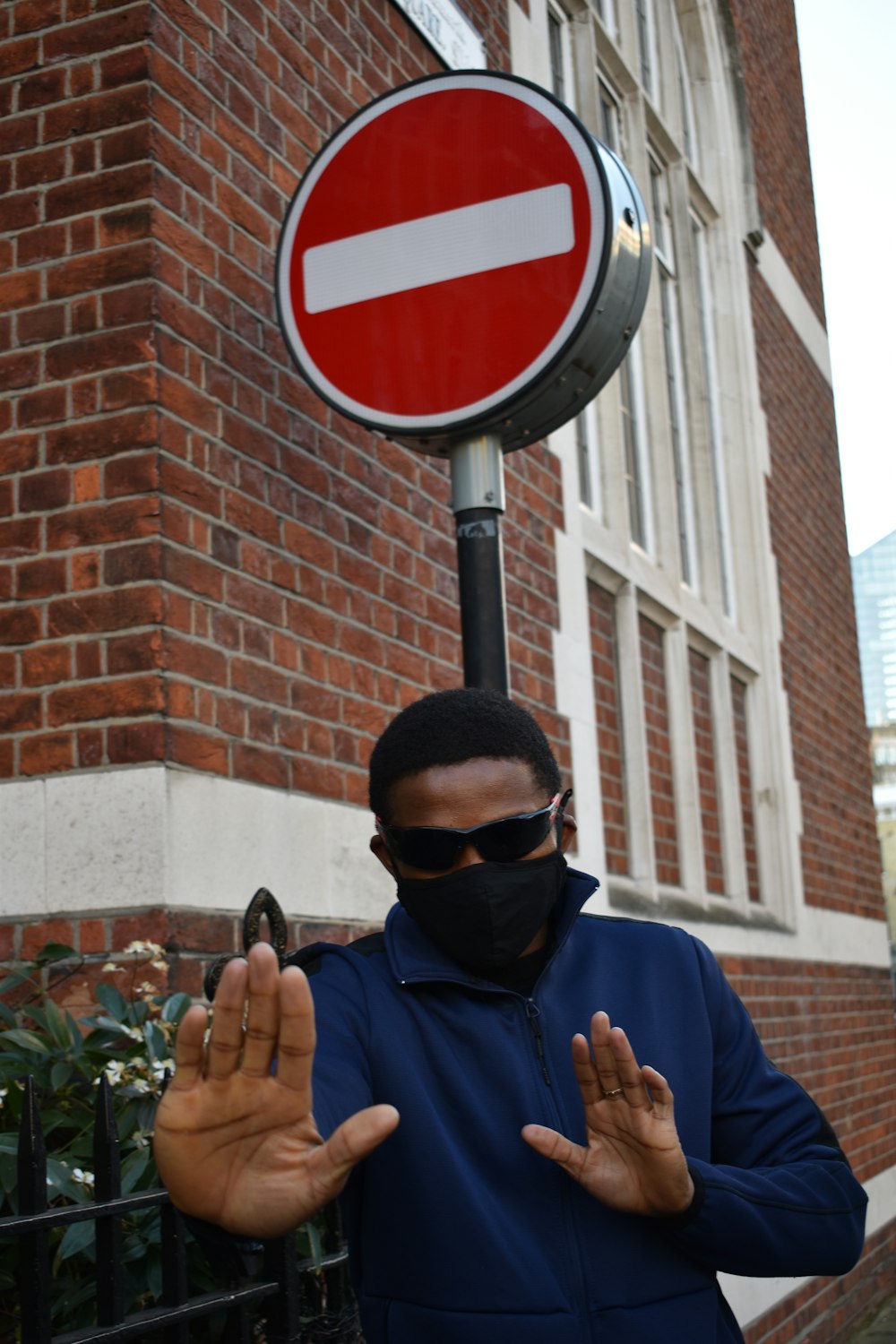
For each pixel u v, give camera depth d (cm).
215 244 304
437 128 296
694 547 695
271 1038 109
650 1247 140
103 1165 178
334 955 156
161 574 268
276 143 335
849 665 903
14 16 305
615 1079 132
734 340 762
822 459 920
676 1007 152
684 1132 144
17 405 286
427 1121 139
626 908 488
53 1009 235
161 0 299
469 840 143
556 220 280
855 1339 646
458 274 288
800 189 966
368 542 351
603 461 576
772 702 722
